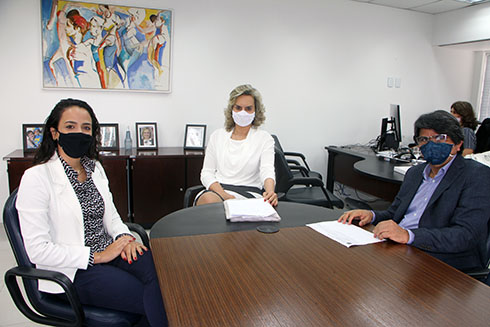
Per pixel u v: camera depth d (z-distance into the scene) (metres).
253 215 1.55
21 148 3.27
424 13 4.57
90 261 1.24
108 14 3.27
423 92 4.80
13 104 3.20
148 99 3.55
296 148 4.25
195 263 1.13
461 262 1.42
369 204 4.28
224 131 2.41
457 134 1.44
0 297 2.14
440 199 1.48
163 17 3.43
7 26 3.08
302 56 4.05
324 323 0.82
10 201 1.23
